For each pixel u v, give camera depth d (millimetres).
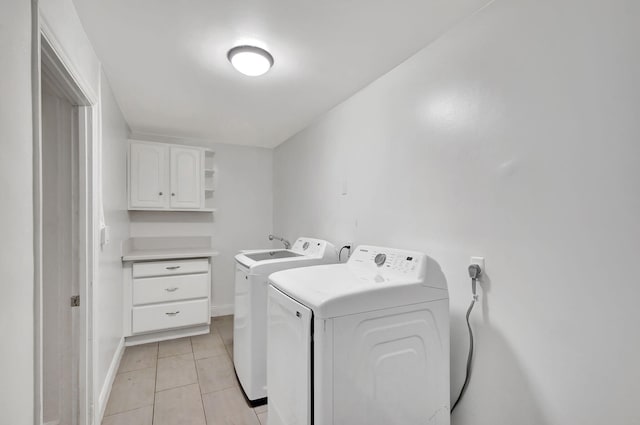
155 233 3426
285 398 1332
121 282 2711
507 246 1254
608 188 973
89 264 1565
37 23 890
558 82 1096
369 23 1476
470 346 1384
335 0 1313
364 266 1610
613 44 964
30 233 848
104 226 1886
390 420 1208
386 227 1951
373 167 2078
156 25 1483
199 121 2955
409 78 1783
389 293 1209
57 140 1533
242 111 2688
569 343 1062
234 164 3830
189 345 2887
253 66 1765
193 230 3611
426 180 1652
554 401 1102
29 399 833
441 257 1556
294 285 1330
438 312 1326
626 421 937
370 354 1167
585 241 1025
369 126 2125
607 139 975
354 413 1130
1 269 706
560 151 1088
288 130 3246
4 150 722
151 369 2420
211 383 2219
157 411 1903
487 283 1329
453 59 1502
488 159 1329
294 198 3369
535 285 1159
